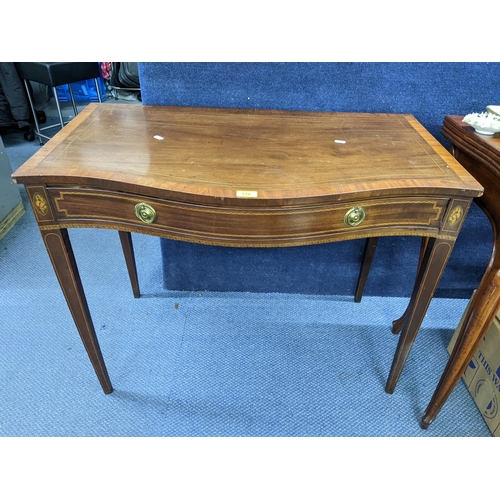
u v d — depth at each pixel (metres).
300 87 1.06
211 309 1.39
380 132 0.95
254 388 1.14
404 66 1.02
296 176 0.75
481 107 1.07
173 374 1.17
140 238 1.75
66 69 2.22
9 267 1.55
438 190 0.73
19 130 2.66
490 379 1.05
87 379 1.15
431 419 1.02
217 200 0.69
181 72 1.04
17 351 1.21
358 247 1.33
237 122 0.99
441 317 1.38
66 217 0.79
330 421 1.06
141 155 0.80
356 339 1.30
